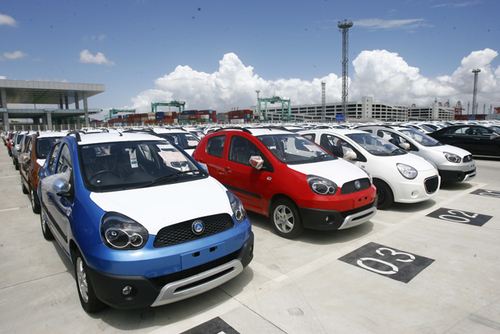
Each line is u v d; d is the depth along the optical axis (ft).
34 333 10.19
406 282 12.77
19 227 20.36
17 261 15.40
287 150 19.22
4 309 11.50
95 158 13.25
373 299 11.65
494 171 37.29
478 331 9.91
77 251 11.23
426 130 67.05
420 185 21.30
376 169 22.24
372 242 16.80
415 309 11.03
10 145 68.95
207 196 11.80
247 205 19.56
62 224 12.69
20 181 37.78
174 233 10.18
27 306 11.68
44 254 16.15
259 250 16.03
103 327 10.40
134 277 9.52
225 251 10.91
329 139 24.90
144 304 9.74
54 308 11.51
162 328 10.28
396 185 21.50
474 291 12.06
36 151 24.06
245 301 11.64
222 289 12.47
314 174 16.76
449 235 17.58
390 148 24.49
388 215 21.18
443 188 28.66
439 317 10.59
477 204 23.43
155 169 13.75
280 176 17.46
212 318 10.72
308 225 16.35
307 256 15.28
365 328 10.12
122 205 10.66
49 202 14.92
